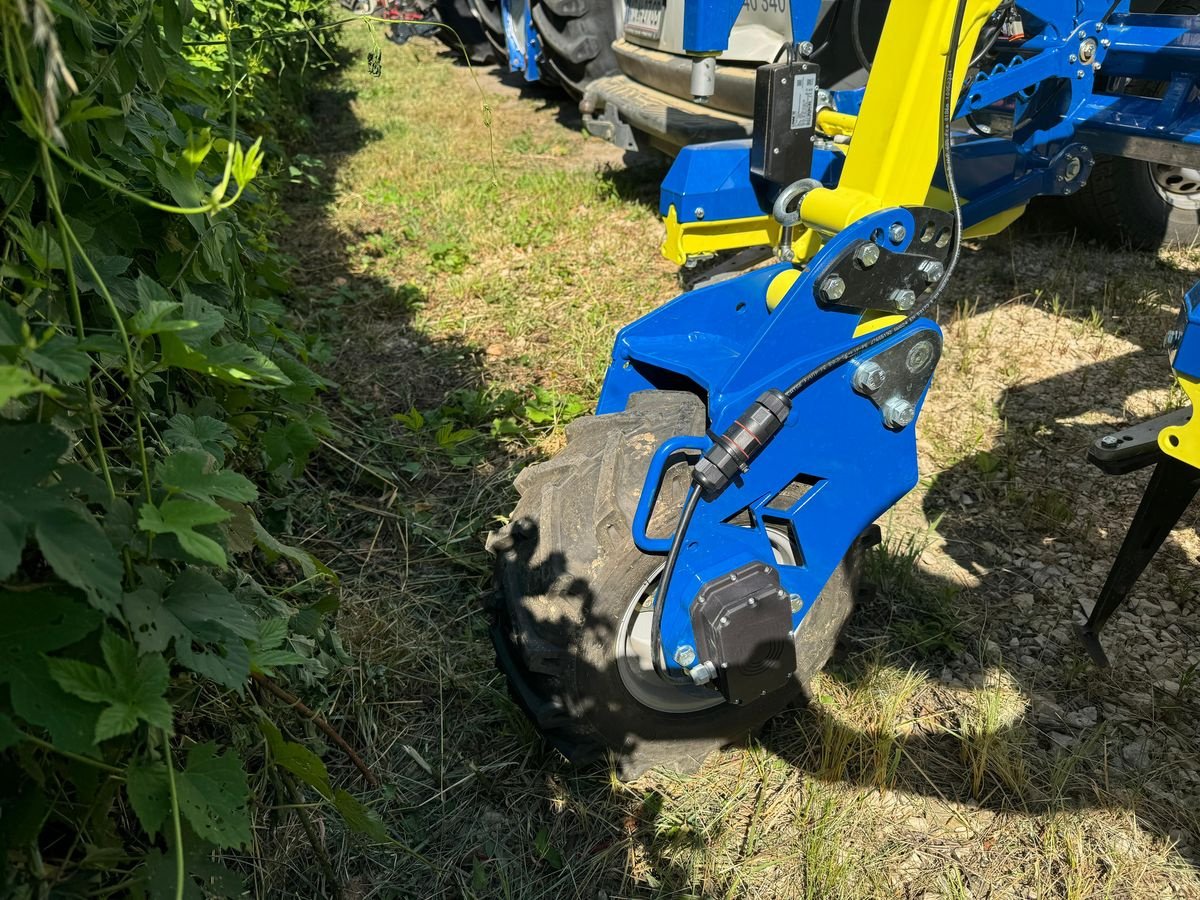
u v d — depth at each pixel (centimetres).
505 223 572
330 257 535
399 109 883
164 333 127
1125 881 206
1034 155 301
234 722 189
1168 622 279
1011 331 436
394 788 223
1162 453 231
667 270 504
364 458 347
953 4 183
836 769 226
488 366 417
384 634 266
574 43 653
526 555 195
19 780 116
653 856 210
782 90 238
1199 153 281
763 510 201
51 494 107
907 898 203
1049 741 240
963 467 349
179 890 112
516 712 240
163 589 133
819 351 191
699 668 184
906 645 269
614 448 191
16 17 105
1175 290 467
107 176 167
